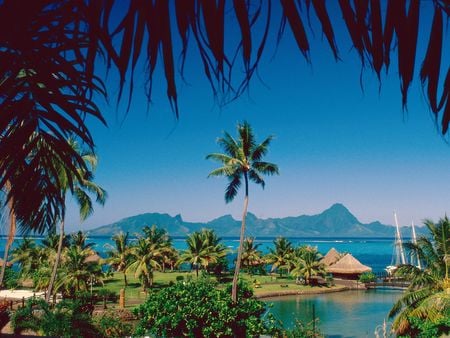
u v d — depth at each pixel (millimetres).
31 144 2244
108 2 1164
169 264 76250
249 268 68312
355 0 1118
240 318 19469
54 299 29281
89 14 1179
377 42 1120
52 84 1905
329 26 1104
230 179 28000
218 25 1094
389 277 60844
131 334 19031
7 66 1759
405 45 1133
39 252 54125
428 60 1173
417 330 20547
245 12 1092
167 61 1144
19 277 47125
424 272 21141
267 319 20672
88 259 56094
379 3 1124
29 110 2062
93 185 24516
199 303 18641
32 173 2514
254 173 27844
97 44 1224
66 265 38656
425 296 20547
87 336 16609
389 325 31250
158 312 18641
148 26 1145
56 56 1756
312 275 58531
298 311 38688
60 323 15516
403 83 1141
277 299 46531
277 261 67625
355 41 1118
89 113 1995
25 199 2518
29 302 16625
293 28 1095
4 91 1884
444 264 20781
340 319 34375
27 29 1490
